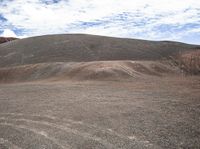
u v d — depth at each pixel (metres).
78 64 48.88
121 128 12.52
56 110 17.31
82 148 10.32
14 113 17.30
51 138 11.80
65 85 32.19
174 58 59.91
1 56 81.69
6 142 11.61
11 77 51.34
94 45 82.81
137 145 10.19
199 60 53.78
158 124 12.77
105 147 10.22
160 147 9.87
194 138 10.59
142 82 31.66
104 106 17.61
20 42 96.50
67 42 87.12
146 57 68.50
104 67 42.50
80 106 18.09
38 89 29.47
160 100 18.64
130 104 17.81
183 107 15.95
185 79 33.25
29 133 12.77
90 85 30.95
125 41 89.56
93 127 13.01
